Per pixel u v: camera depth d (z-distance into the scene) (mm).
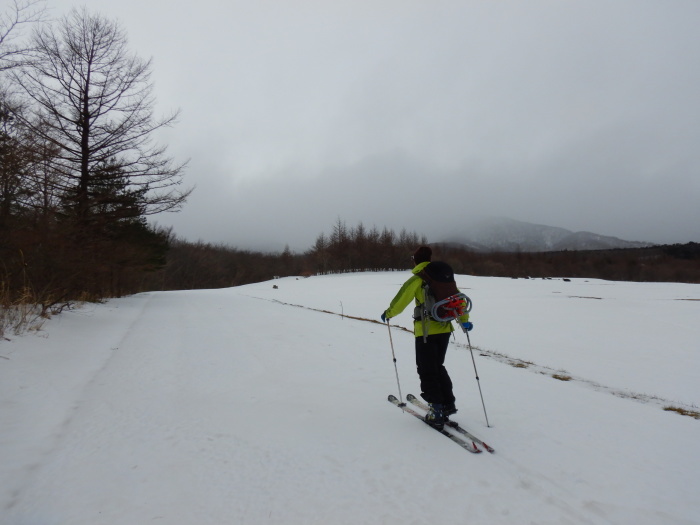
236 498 2740
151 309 15320
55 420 4012
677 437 3926
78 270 11039
